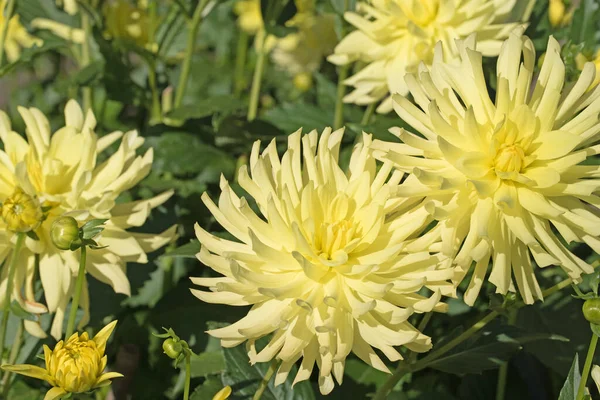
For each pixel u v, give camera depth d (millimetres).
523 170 737
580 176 738
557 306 955
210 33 1568
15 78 1557
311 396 835
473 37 756
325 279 724
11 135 854
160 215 999
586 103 755
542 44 1020
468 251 717
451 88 751
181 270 1083
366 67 977
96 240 838
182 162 1059
